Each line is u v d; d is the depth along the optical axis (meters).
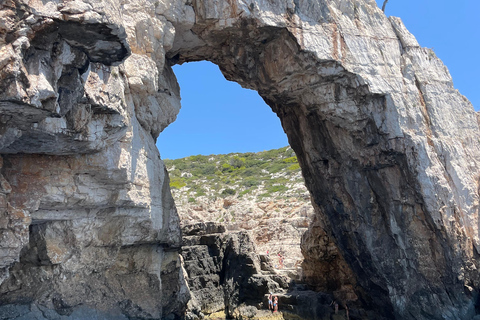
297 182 50.25
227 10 14.68
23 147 9.48
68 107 8.55
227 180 59.84
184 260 23.00
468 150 18.44
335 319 20.05
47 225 11.30
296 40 15.24
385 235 18.23
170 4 13.84
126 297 13.89
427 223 17.28
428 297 17.58
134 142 12.54
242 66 17.25
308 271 24.70
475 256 17.62
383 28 17.83
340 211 19.31
